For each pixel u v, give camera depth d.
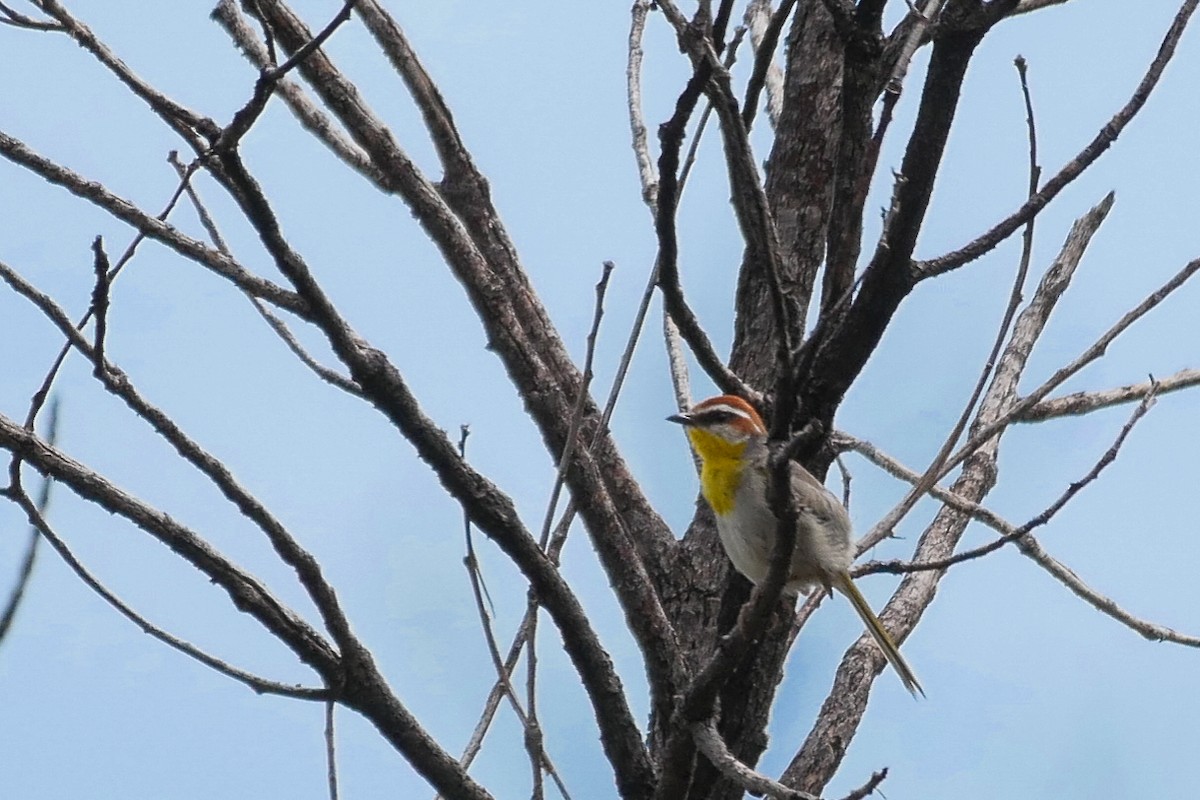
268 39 8.23
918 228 9.50
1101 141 9.98
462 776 9.90
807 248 12.27
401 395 9.42
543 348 12.14
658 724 11.16
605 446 12.14
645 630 10.65
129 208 8.89
